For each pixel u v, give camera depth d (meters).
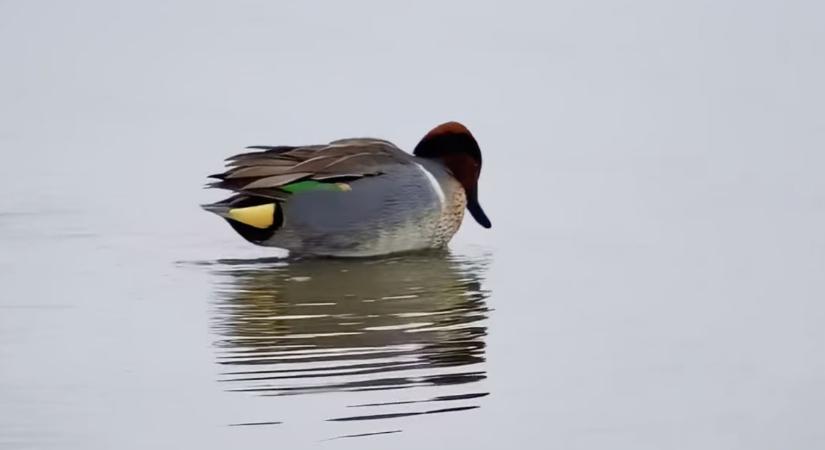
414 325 12.00
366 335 11.69
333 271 13.89
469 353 11.28
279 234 14.22
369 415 9.86
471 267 14.07
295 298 12.79
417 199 14.38
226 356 11.02
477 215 15.33
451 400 10.19
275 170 14.23
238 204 14.17
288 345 11.34
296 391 10.27
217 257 14.31
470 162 15.26
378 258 14.48
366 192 14.23
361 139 14.84
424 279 13.59
